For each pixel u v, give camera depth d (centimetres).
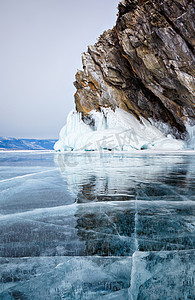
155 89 2166
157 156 1455
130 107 2605
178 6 1523
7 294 136
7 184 537
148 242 207
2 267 165
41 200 377
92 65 2628
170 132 2466
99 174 703
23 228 247
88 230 239
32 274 156
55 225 256
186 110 2116
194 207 327
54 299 132
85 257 180
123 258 178
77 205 343
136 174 692
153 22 1717
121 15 2002
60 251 191
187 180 573
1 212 309
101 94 2661
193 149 2128
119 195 409
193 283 147
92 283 148
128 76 2467
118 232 233
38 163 1165
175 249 193
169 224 255
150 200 370
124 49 2056
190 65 1717
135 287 142
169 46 1725
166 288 142
